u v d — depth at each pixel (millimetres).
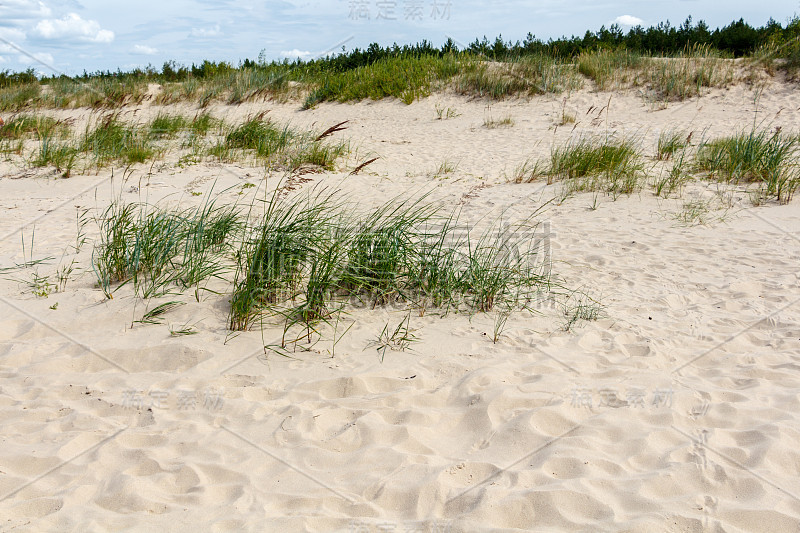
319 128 16078
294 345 4336
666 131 13562
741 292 5285
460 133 15094
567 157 10648
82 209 8164
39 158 11023
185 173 10578
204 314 4738
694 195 8828
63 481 2895
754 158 9688
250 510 2666
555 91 17547
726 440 3113
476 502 2678
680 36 21000
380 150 13352
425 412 3461
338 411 3518
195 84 21203
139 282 5305
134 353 4180
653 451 3039
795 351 4141
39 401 3631
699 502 2641
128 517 2625
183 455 3105
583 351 4227
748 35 19500
